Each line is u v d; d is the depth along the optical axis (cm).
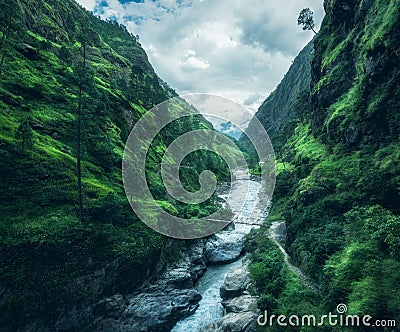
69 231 3069
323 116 5731
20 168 3406
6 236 2717
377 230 2391
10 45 5419
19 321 2456
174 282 3634
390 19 3712
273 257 3566
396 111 3431
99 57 8850
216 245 4778
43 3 8438
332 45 6078
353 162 3734
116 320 2978
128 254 3347
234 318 2833
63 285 2778
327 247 2727
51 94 4984
